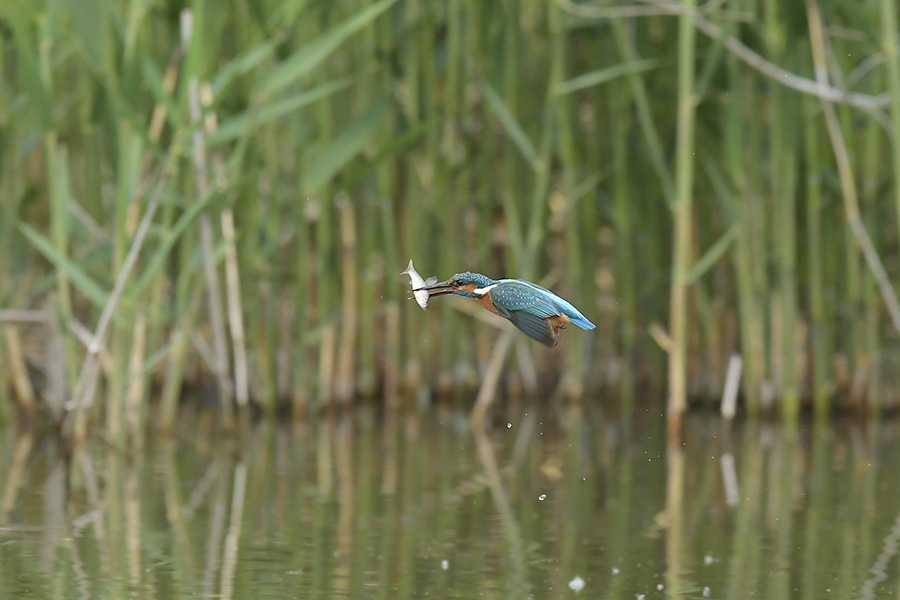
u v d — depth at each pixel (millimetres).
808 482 11344
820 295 14938
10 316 13445
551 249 16594
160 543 8773
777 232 14648
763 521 9711
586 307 16062
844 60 14250
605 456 12758
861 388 15188
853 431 14359
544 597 7535
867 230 14758
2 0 11359
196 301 13781
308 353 15516
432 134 15180
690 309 16281
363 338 15820
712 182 15398
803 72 14305
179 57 12664
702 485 11188
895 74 12781
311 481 11273
